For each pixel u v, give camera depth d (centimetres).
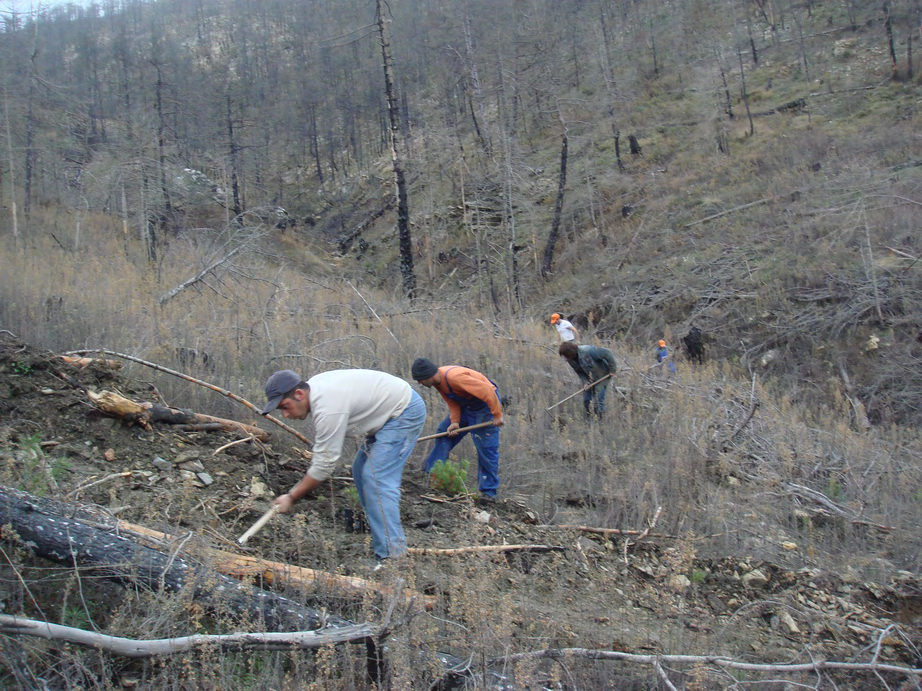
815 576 541
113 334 755
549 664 361
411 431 434
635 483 616
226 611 323
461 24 3400
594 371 851
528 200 2930
